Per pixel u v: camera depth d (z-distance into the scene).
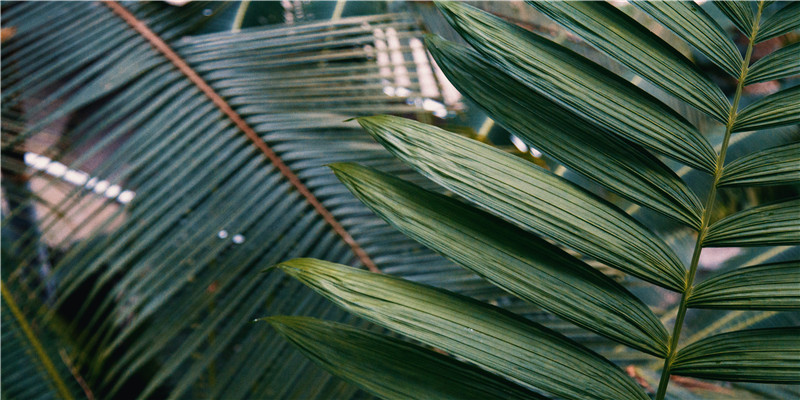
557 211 0.70
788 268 0.70
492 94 0.72
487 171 0.71
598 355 0.70
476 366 0.69
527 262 0.70
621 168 0.72
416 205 0.71
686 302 0.71
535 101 0.72
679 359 0.71
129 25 1.52
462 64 0.73
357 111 1.49
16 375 1.39
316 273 0.70
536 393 0.70
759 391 1.33
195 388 1.69
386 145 0.70
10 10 1.51
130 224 1.30
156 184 1.34
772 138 1.51
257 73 1.50
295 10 1.98
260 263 1.36
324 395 1.29
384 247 1.39
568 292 0.70
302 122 1.44
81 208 1.32
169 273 1.29
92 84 1.42
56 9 1.52
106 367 1.62
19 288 1.47
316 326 0.70
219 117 1.43
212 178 1.38
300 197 1.41
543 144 0.71
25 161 1.41
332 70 1.54
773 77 0.71
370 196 0.70
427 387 0.69
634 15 1.78
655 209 0.71
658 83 0.71
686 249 1.61
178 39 1.53
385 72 1.60
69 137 1.38
